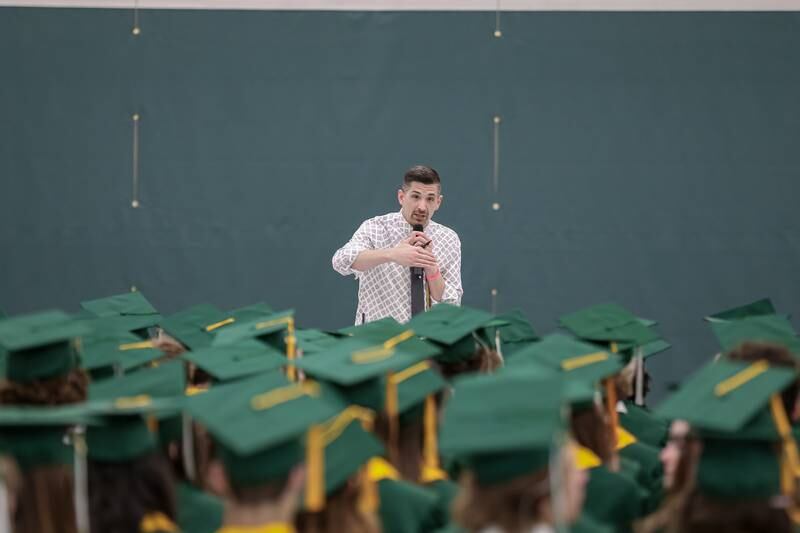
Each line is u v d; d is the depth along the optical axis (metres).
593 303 19.12
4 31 19.16
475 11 19.16
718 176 19.05
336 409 6.56
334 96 19.25
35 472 6.09
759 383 6.61
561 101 19.09
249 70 19.28
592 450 7.27
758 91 18.97
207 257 19.31
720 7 18.94
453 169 19.20
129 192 19.27
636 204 19.11
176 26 19.23
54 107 19.20
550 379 5.74
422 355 8.99
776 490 6.33
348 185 19.28
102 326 9.86
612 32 19.05
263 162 19.31
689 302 19.06
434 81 19.20
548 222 19.14
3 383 7.71
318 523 5.82
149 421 7.22
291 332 10.59
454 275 14.37
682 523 6.31
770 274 19.02
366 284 14.45
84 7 19.22
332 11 19.23
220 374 8.62
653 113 19.08
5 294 19.17
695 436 6.50
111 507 6.15
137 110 19.22
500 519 5.12
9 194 19.22
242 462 5.50
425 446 7.72
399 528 6.58
